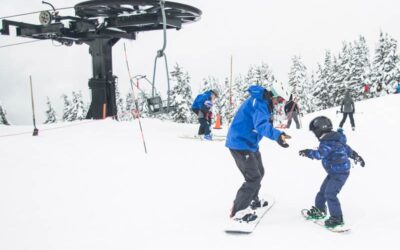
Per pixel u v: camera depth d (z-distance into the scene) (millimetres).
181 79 37375
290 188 6004
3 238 4055
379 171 7008
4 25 13453
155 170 7211
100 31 13281
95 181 6344
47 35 14125
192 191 5824
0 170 6965
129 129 12734
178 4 11609
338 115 20766
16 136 10992
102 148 9414
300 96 45344
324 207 4539
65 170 7062
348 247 3758
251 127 4551
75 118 47375
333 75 48906
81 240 3994
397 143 10406
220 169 7359
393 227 4277
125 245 3867
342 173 4219
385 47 43500
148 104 9414
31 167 7234
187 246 3836
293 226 4363
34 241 3977
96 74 14234
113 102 14438
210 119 11844
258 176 4539
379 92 42188
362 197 5422
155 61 9242
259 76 44719
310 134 13367
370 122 16703
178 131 13297
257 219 4508
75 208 5012
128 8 12203
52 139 10516
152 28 13719
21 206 5082
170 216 4723
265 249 3738
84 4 11844
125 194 5641
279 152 9445
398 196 5430
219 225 4414
